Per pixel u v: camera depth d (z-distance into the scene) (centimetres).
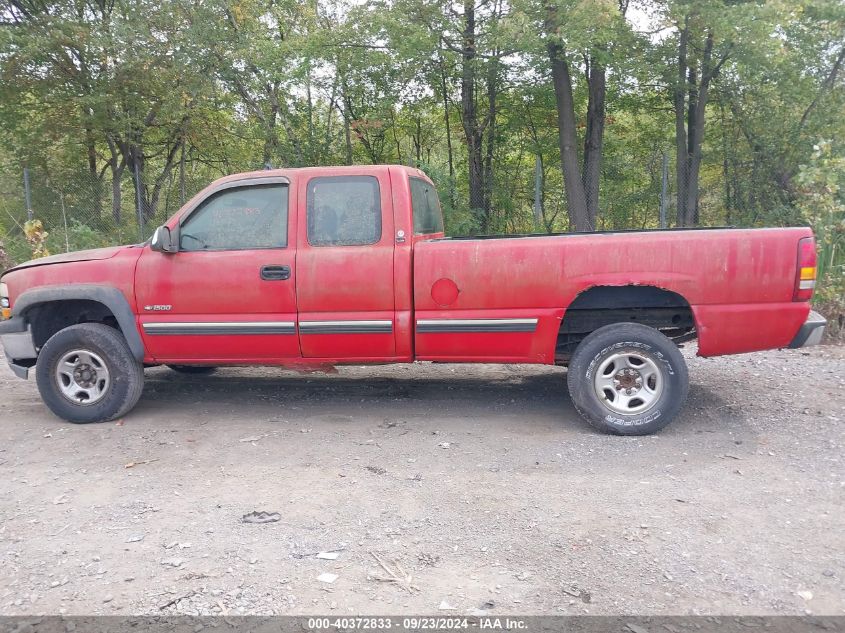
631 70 1419
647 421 467
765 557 309
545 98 1647
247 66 1725
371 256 487
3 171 1966
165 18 1705
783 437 464
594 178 1570
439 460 437
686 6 1253
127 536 339
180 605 278
